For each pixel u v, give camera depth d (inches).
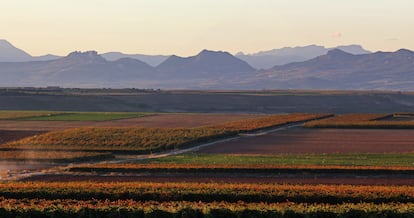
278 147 5270.7
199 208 2117.4
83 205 2292.1
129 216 2112.5
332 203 2516.0
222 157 4475.9
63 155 4562.0
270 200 2539.4
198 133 6117.1
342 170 3572.8
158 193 2581.2
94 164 4062.5
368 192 2576.3
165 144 5280.5
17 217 2103.8
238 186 2736.2
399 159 4298.7
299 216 2079.2
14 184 2842.0
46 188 2704.2
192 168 3654.0
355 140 5885.8
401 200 2498.8
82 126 7445.9
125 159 4475.9
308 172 3587.6
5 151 4906.5
